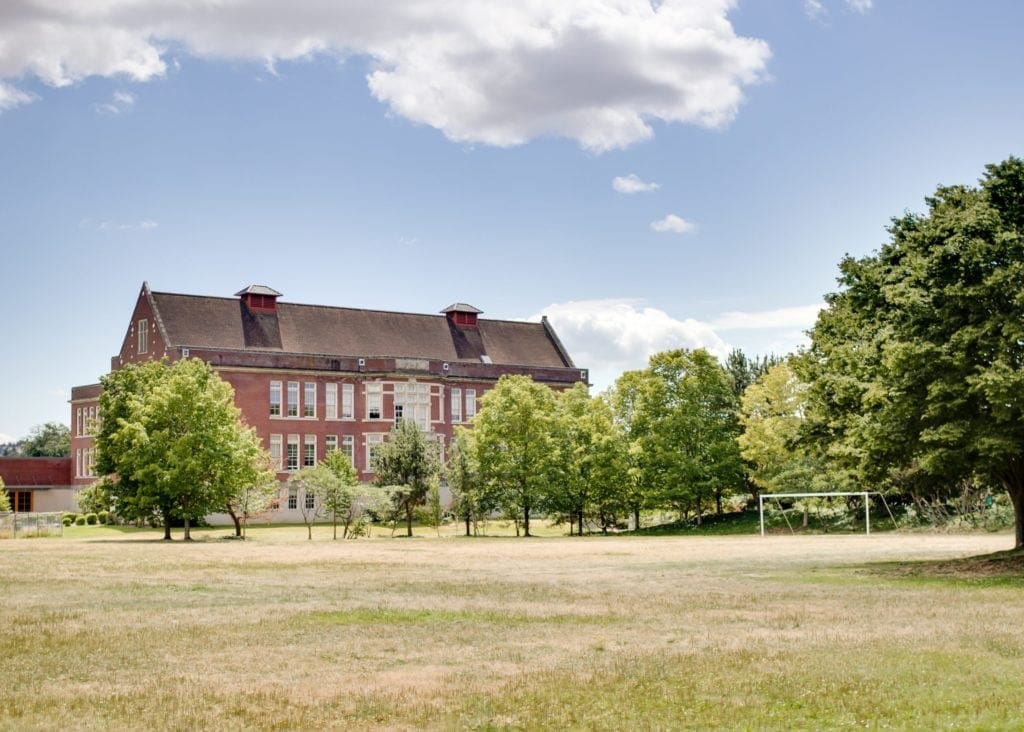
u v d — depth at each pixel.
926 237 33.09
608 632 20.69
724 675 15.81
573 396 86.38
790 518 75.88
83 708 13.96
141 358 97.00
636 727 12.88
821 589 28.80
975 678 15.32
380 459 77.06
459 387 106.88
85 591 29.67
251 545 59.41
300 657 17.95
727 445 77.44
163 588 30.59
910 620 21.73
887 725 12.80
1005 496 64.75
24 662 17.41
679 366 79.44
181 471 65.44
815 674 15.73
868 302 36.25
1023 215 33.19
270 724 13.09
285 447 96.75
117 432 68.25
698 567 38.56
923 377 31.95
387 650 18.64
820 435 39.72
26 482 104.44
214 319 98.06
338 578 34.31
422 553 49.97
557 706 13.97
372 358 101.12
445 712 13.68
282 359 96.94
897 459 34.50
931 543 52.72
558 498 77.81
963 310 31.86
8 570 38.25
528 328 118.69
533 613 23.81
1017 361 31.55
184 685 15.55
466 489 78.12
